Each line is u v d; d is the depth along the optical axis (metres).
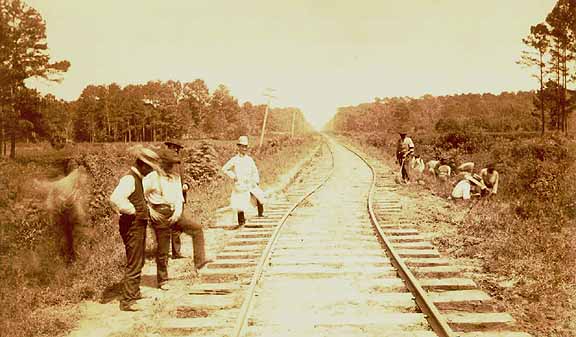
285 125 156.62
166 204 6.98
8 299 6.11
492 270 7.40
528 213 10.61
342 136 93.88
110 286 6.96
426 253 8.10
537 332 5.19
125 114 107.81
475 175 14.48
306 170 27.11
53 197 7.80
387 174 23.36
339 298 6.01
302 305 5.86
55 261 7.36
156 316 5.86
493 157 19.78
